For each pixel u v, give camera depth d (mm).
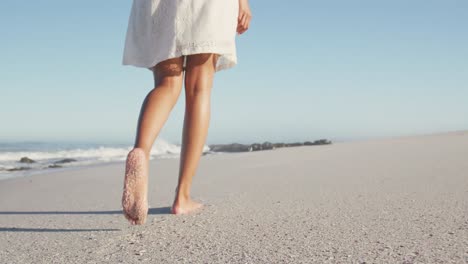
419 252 1217
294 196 2402
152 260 1233
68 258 1290
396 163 4164
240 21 2051
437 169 3445
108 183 3793
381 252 1229
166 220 1804
